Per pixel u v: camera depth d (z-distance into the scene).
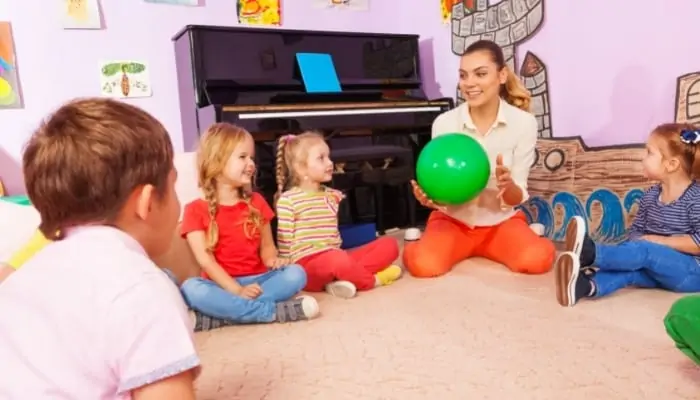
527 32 2.64
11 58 2.61
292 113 2.51
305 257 2.00
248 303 1.67
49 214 0.78
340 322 1.66
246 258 1.92
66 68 2.72
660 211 1.90
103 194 0.76
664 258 1.75
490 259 2.31
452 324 1.59
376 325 1.61
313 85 2.81
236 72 2.69
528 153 2.21
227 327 1.69
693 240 1.79
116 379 0.73
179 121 2.99
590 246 1.68
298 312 1.68
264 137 2.46
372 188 2.85
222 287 1.76
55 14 2.68
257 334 1.61
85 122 0.77
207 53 2.63
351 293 1.89
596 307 1.68
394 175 2.87
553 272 2.09
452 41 3.12
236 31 2.71
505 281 2.00
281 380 1.29
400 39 3.15
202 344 1.55
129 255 0.75
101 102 0.81
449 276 2.11
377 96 3.01
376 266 2.03
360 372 1.31
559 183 2.51
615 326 1.52
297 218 2.05
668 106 2.13
